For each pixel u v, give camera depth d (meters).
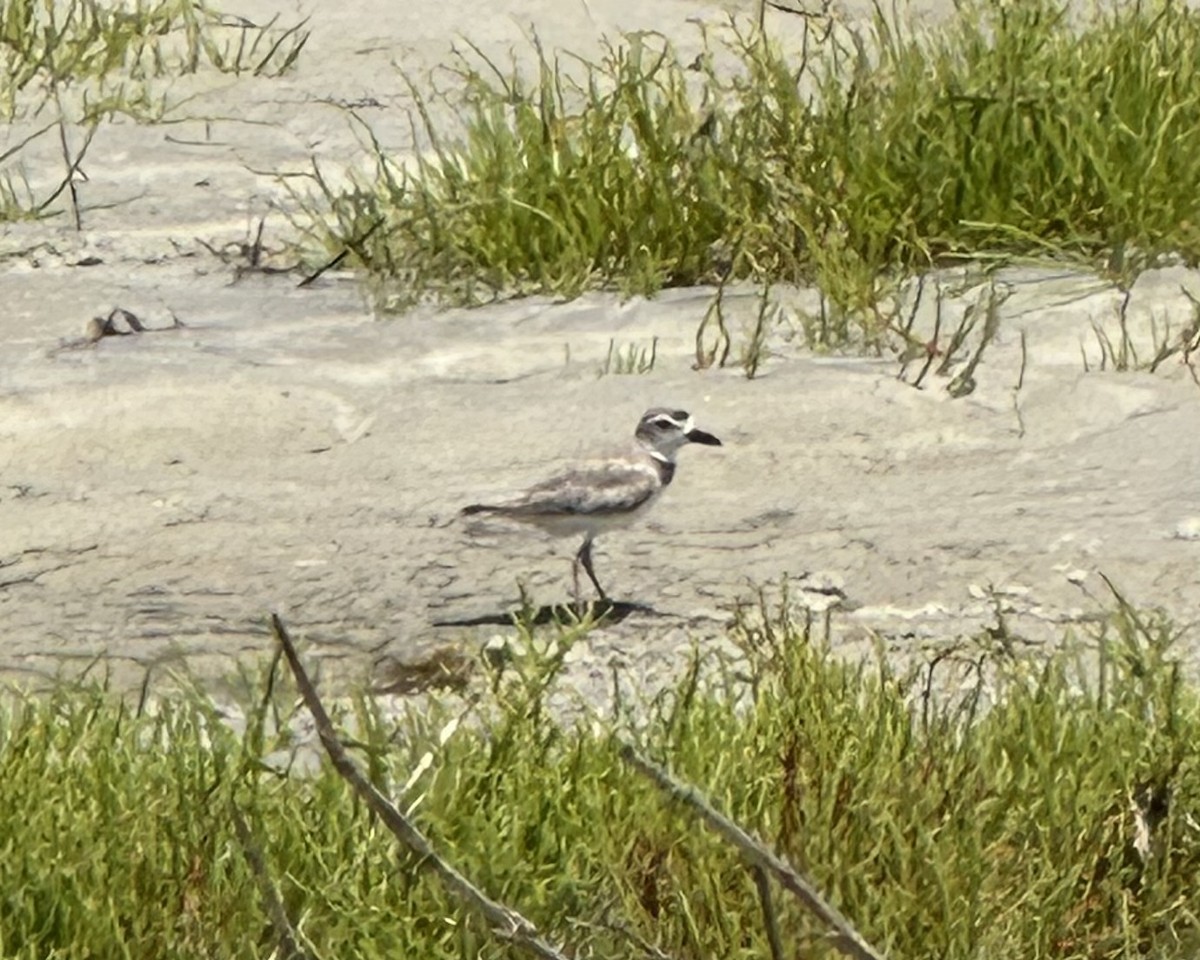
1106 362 13.77
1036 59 15.91
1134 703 9.20
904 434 12.97
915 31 18.94
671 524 12.09
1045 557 11.62
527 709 9.15
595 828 8.38
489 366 13.91
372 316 14.79
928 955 8.03
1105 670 10.25
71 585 11.55
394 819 6.95
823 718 8.95
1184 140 15.18
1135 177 15.10
